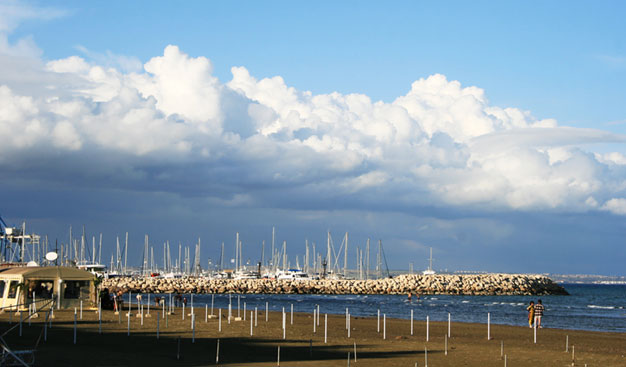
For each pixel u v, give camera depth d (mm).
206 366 28828
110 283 159625
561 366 33062
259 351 35469
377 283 177250
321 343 40875
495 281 178000
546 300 143250
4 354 25844
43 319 50500
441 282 175375
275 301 122812
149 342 37875
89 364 28031
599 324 71812
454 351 38250
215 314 67188
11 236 92312
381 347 39375
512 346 42531
